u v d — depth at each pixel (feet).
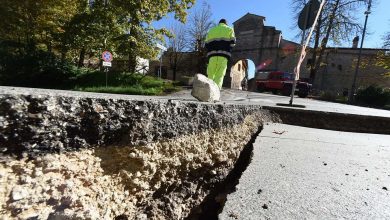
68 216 4.15
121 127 5.49
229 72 115.44
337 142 13.37
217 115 10.16
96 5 54.80
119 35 54.29
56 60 50.34
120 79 48.14
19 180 3.70
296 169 7.95
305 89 63.72
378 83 96.68
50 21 49.11
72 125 4.50
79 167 4.58
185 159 7.42
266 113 19.26
